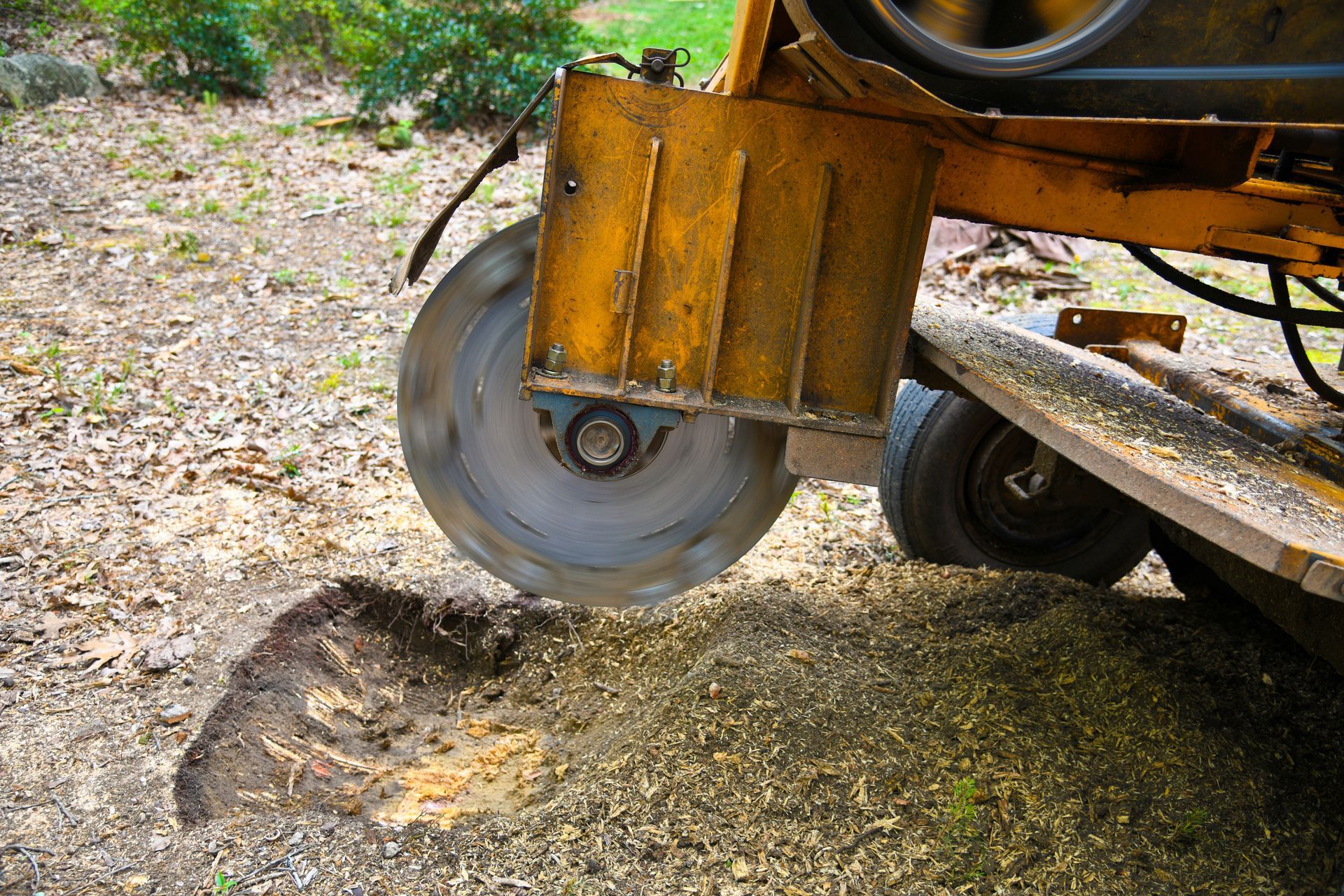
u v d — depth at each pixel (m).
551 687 3.63
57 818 2.53
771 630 3.35
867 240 2.48
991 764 2.77
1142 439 2.42
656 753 2.75
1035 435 2.43
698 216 2.42
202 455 4.55
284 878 2.39
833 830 2.55
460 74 10.41
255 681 3.19
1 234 6.81
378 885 2.38
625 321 2.48
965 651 3.27
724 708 2.92
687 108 2.36
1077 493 3.41
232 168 8.80
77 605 3.40
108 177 8.19
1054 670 3.16
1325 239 2.63
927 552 3.99
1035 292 7.57
